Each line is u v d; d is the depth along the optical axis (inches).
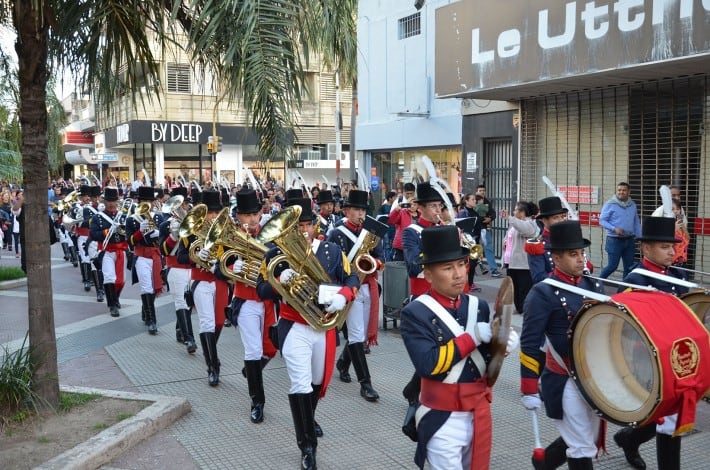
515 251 390.9
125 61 237.1
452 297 141.4
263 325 238.8
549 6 431.8
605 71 407.2
